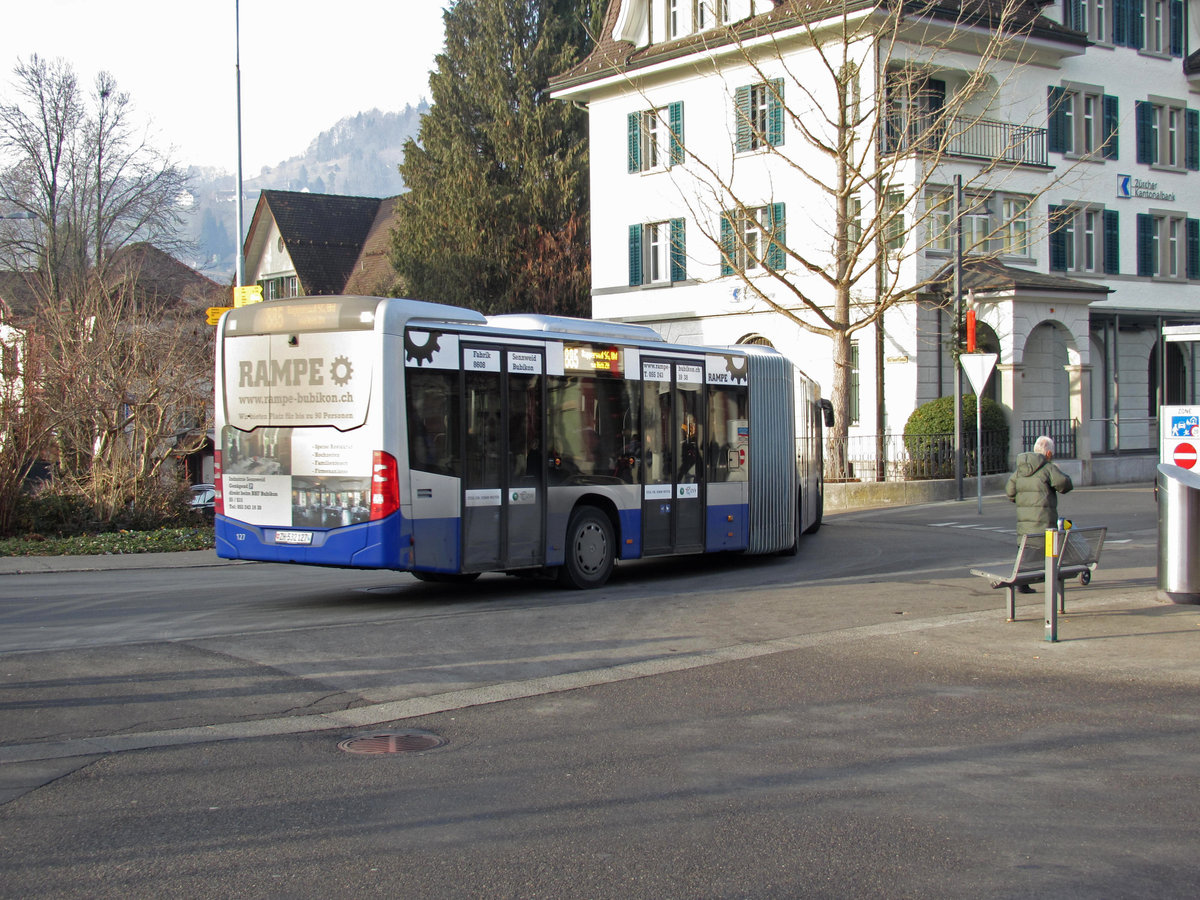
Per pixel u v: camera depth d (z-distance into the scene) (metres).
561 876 5.08
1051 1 35.09
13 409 19.92
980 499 25.38
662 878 5.06
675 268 37.31
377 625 11.30
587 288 42.38
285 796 6.20
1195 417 12.88
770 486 17.44
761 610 12.52
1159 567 12.55
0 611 12.29
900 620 11.84
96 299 21.70
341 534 11.98
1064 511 24.80
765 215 34.75
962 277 29.48
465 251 43.28
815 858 5.30
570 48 43.88
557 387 13.86
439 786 6.39
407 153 47.16
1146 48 39.03
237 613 12.20
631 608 12.66
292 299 12.34
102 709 7.96
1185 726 7.69
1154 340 41.03
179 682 8.74
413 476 12.05
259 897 4.84
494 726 7.72
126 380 21.19
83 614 12.09
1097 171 37.44
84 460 21.78
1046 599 10.67
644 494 15.11
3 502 19.86
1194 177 40.28
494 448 12.98
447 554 12.41
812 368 34.38
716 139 35.97
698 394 16.09
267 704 8.20
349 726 7.70
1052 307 32.59
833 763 6.84
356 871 5.13
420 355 12.18
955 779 6.52
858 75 26.98
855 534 22.00
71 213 44.31
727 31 30.88
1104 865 5.20
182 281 44.59
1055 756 6.99
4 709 7.91
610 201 39.00
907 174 31.14
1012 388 31.92
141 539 19.72
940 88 33.94
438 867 5.18
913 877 5.07
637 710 8.16
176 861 5.24
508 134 44.09
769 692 8.70
